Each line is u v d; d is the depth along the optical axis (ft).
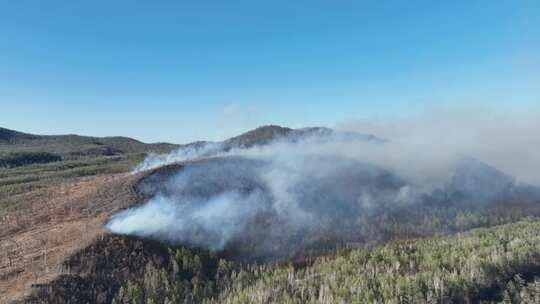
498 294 455.63
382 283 442.09
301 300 419.74
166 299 374.22
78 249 412.36
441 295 431.84
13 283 344.90
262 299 408.67
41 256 396.57
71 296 343.67
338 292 424.46
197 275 453.58
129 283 378.73
